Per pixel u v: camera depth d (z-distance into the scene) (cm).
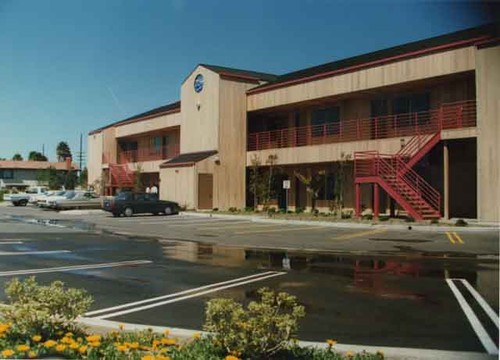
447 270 1205
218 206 3391
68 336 541
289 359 510
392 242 1756
